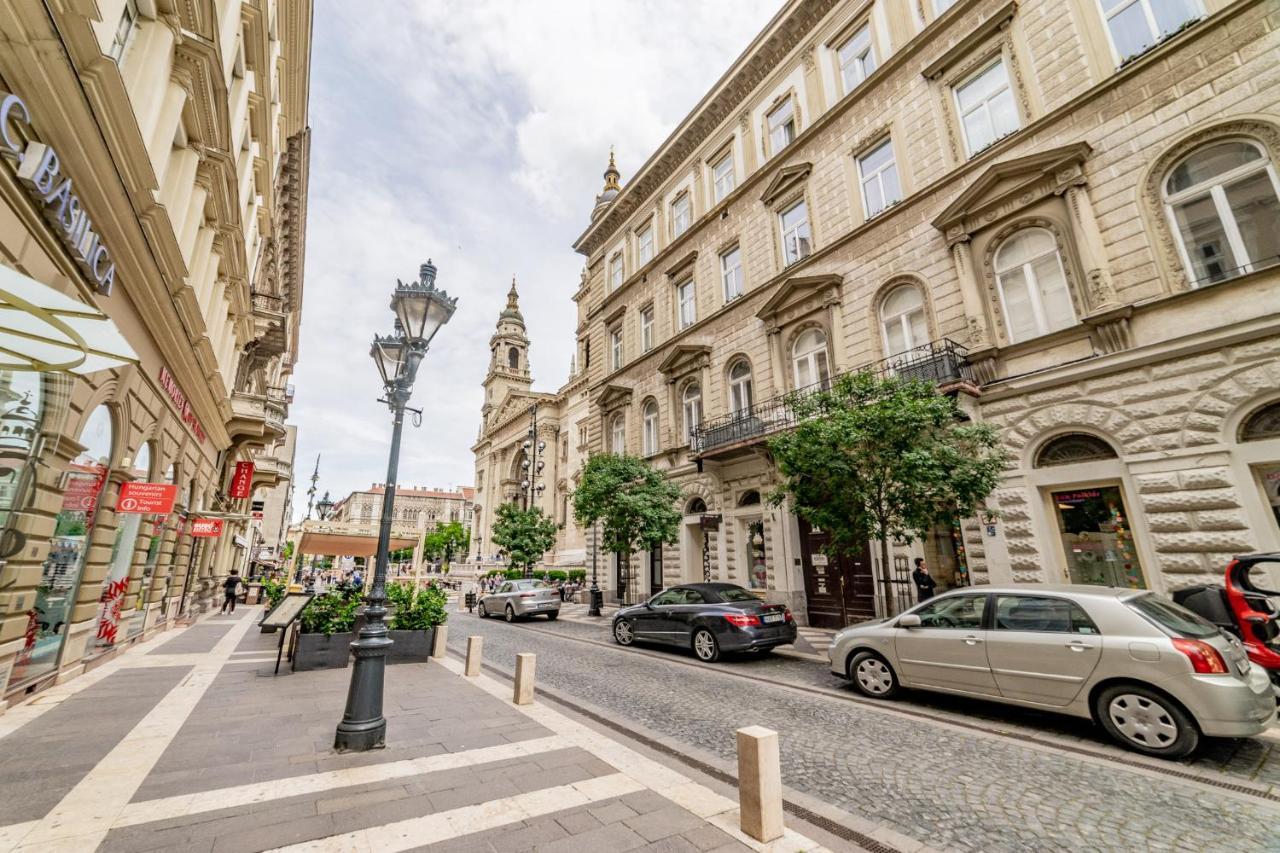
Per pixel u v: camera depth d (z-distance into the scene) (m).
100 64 5.33
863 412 9.38
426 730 5.72
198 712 6.33
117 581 10.00
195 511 15.48
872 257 14.32
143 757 4.79
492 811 3.84
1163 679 4.99
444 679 8.45
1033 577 9.88
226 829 3.50
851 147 15.55
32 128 4.91
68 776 4.32
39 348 4.20
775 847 3.43
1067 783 4.54
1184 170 9.44
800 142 17.06
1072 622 5.74
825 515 9.80
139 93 7.29
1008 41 12.27
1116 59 10.58
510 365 71.56
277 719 6.07
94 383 6.88
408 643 10.10
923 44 14.05
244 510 25.14
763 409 15.80
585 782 4.39
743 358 18.00
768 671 9.39
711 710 6.91
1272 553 6.54
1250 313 8.26
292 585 14.01
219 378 13.78
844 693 7.70
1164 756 4.97
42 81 4.74
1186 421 8.57
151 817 3.64
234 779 4.33
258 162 15.76
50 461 6.19
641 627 12.20
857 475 9.47
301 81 18.30
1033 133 11.38
